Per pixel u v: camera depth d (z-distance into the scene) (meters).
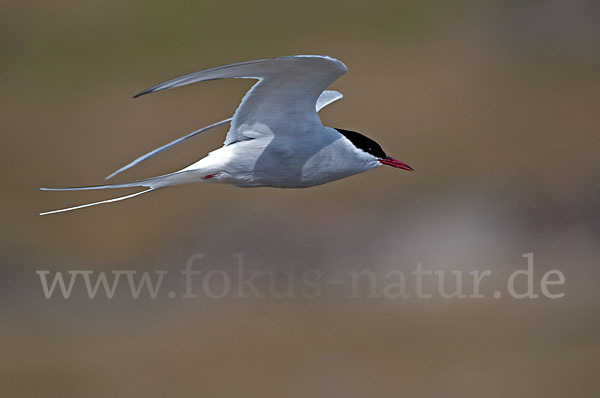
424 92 19.67
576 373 13.05
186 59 21.45
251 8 22.44
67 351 14.52
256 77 7.11
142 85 20.66
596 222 16.22
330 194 16.69
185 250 16.05
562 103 19.53
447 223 16.31
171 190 16.89
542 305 14.62
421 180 17.30
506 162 17.64
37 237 16.72
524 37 21.42
